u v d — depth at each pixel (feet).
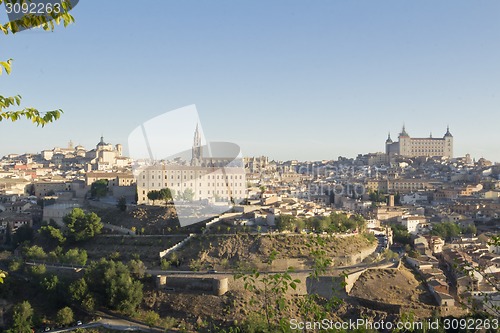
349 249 634.02
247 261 586.86
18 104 97.35
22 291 548.31
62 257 619.26
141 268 563.89
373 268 589.32
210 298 506.07
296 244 622.54
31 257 639.76
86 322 483.92
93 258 651.66
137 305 510.58
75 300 504.02
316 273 142.72
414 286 555.28
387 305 503.61
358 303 517.14
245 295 501.97
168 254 629.51
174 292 525.34
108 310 507.30
